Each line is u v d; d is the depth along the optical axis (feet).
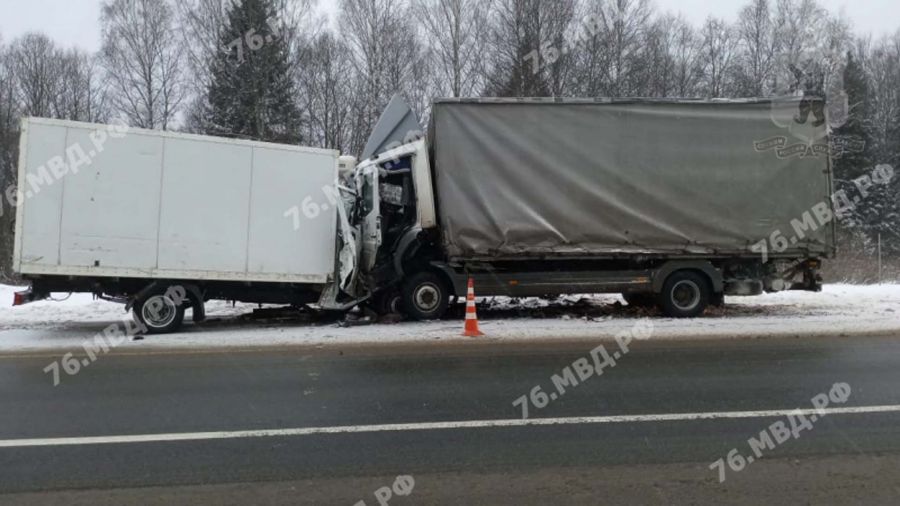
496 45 88.84
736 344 29.99
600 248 38.17
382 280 38.88
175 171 33.68
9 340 31.96
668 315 39.70
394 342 31.01
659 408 19.36
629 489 13.51
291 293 37.27
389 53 94.89
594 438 16.67
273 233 35.42
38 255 31.58
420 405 19.80
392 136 39.19
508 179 37.70
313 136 94.68
